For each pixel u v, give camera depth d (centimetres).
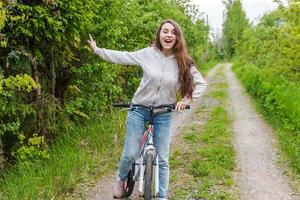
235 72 3531
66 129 764
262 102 1323
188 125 1033
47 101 711
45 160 658
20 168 619
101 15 811
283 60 1359
